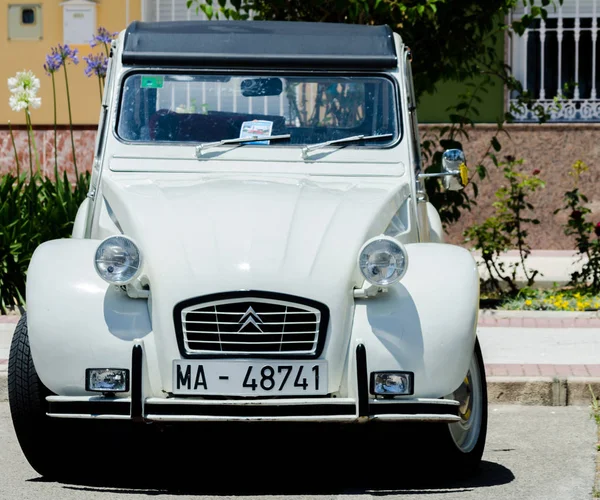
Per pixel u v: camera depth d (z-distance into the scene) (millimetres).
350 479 8906
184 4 23484
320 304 8219
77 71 23656
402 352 8250
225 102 10219
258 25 10703
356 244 8625
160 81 10242
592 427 10891
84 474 9039
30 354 8688
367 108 10242
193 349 8188
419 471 9086
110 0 23547
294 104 10227
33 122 23750
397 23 17328
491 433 10695
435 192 17984
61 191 17750
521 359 13047
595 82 23484
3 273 16797
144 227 8742
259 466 9336
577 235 23078
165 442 10195
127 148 10008
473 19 17703
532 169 23125
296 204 9008
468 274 8625
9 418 11164
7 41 23766
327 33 10492
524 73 23406
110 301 8359
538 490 8570
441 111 23312
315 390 8180
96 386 8211
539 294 17938
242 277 8188
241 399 8109
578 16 23234
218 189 9250
